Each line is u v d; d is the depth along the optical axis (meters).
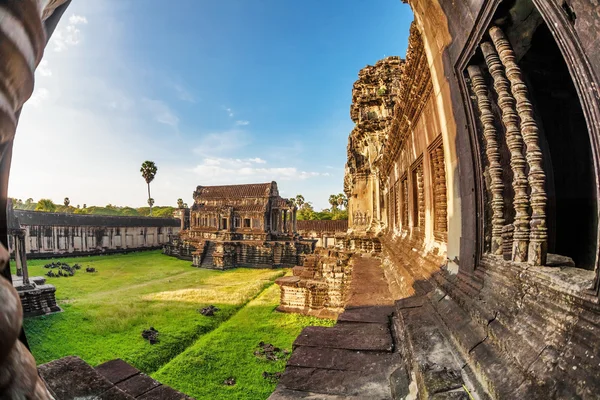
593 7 1.70
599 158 1.74
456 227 4.48
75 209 99.25
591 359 1.80
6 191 1.14
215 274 38.31
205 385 12.39
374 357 4.66
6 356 0.82
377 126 18.23
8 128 0.88
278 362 14.34
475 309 3.35
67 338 16.69
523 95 2.86
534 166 2.81
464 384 2.83
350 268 18.78
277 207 52.03
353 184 21.23
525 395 2.11
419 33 5.51
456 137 4.27
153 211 113.38
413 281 6.68
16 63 0.87
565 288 2.22
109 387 3.50
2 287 0.86
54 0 1.14
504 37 2.96
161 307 22.45
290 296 21.66
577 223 4.07
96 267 41.03
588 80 1.76
